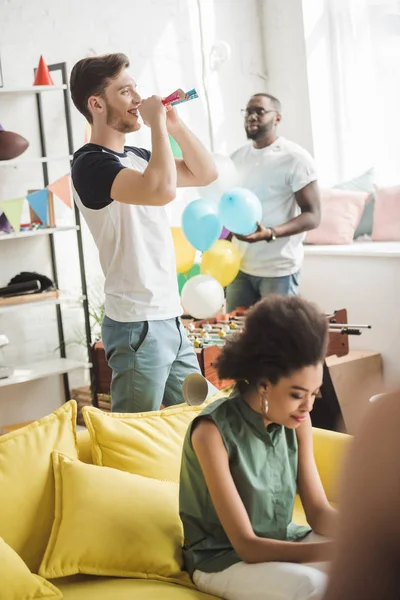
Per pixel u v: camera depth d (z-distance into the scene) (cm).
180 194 510
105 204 273
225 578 191
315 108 531
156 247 287
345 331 339
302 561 185
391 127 524
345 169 540
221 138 532
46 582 193
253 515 197
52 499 215
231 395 202
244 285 439
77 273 474
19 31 448
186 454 200
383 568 46
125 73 280
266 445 199
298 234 429
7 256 449
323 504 204
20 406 457
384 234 504
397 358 463
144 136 494
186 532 205
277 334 188
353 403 456
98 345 439
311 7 523
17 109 448
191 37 512
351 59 529
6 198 447
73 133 469
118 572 205
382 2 516
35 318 460
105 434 228
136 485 214
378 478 47
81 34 468
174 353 292
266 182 428
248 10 538
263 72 548
